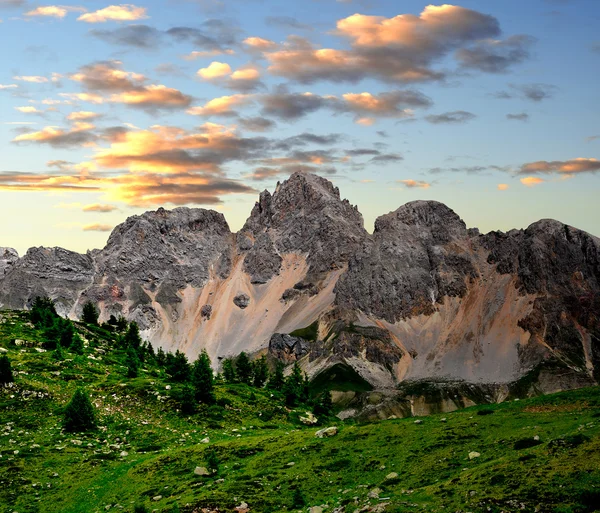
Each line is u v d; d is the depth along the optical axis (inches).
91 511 3558.1
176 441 4849.9
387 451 3585.1
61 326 7199.8
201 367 5905.5
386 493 2987.2
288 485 3405.5
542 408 3907.5
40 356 6343.5
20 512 3575.3
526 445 3154.5
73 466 4247.0
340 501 3011.8
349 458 3609.7
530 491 2586.1
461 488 2780.5
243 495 3326.8
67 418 4931.1
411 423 4028.1
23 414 5073.8
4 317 7736.2
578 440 2898.6
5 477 3998.5
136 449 4658.0
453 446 3452.3
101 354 7086.6
